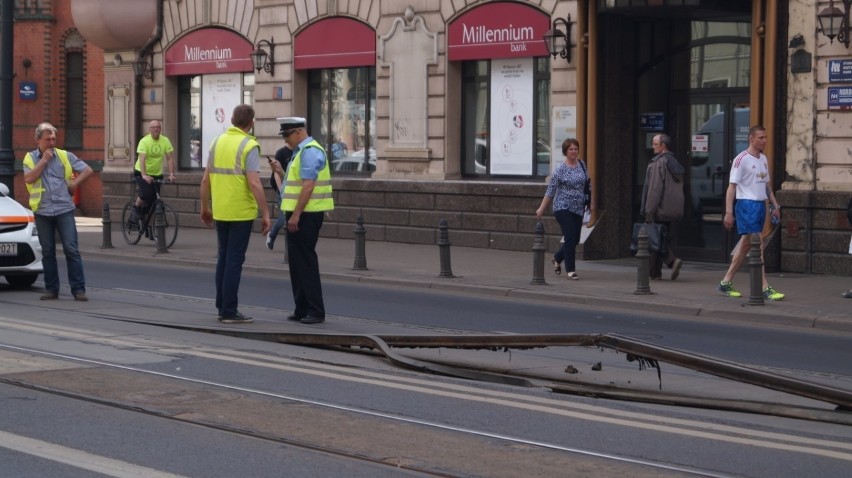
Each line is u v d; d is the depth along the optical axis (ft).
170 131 114.83
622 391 35.86
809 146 70.85
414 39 92.27
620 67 81.61
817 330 52.37
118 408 32.07
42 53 144.15
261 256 81.97
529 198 84.58
